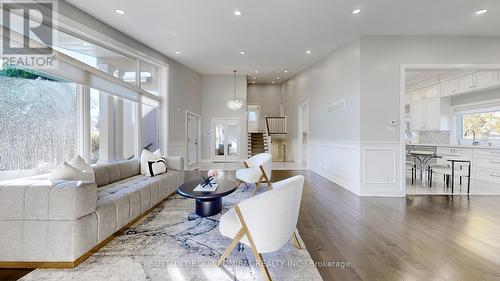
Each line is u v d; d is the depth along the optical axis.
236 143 8.80
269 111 11.56
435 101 6.79
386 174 4.27
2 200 1.81
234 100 8.17
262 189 4.57
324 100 5.94
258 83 11.05
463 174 4.61
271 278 1.71
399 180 4.26
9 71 2.41
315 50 5.34
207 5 3.41
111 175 3.26
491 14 3.52
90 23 3.68
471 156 5.58
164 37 4.62
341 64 5.05
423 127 7.23
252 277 1.75
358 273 1.81
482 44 4.27
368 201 3.82
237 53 5.65
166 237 2.40
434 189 4.68
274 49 5.32
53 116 2.92
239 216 1.66
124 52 4.51
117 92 4.19
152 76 5.71
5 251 1.81
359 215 3.13
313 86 6.71
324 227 2.71
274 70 7.59
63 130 3.07
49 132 2.86
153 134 5.76
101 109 3.86
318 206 3.54
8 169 2.38
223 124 8.77
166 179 3.75
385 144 4.28
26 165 2.56
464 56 4.26
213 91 8.66
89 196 1.98
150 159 3.94
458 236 2.47
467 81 5.76
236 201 3.71
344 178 4.88
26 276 1.71
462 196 4.14
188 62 6.59
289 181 1.90
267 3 3.35
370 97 4.30
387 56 4.30
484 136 5.98
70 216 1.82
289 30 4.24
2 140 2.33
